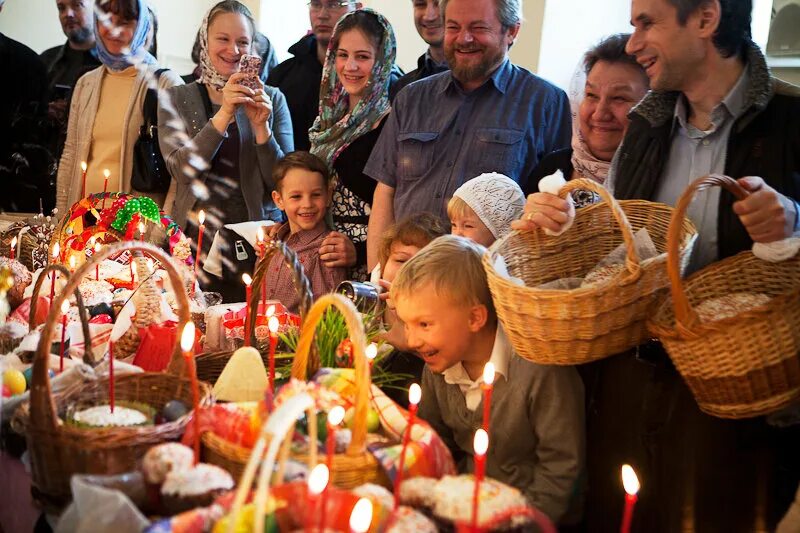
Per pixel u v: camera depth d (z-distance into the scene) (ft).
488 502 3.89
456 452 6.26
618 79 7.02
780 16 10.02
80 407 5.16
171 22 19.75
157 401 5.33
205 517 3.69
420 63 11.51
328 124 10.01
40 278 6.42
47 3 18.79
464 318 5.48
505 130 8.52
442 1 8.59
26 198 12.66
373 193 9.67
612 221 5.94
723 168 5.75
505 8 8.44
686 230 5.49
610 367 5.83
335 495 3.82
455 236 5.76
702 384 4.86
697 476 5.41
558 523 5.54
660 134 6.07
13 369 5.79
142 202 8.61
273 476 4.24
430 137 8.72
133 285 7.80
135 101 10.90
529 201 5.73
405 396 6.51
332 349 5.99
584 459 5.58
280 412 3.31
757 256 5.19
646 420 5.65
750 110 5.61
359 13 9.75
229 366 5.67
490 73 8.65
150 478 4.18
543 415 5.54
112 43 10.89
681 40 5.57
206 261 9.69
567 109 8.95
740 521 5.42
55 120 12.49
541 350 5.02
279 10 19.33
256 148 10.20
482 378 5.72
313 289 8.91
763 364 4.67
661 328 4.89
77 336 6.60
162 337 6.50
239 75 9.89
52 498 4.65
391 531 3.68
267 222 9.72
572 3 12.28
